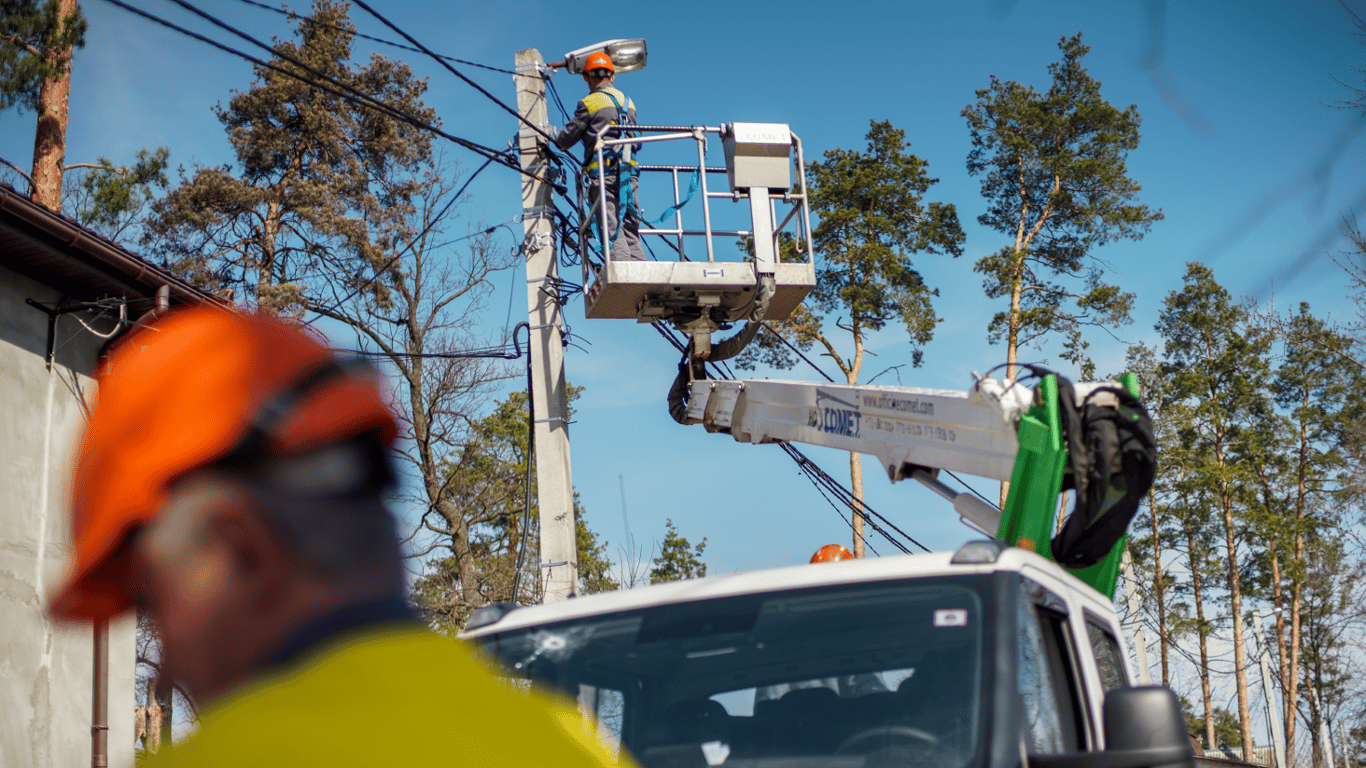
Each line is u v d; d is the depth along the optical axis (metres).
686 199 9.74
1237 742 62.12
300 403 0.71
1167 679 46.62
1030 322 33.06
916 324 31.31
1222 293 41.41
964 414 5.14
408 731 0.66
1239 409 43.44
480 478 25.66
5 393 9.88
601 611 3.15
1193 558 46.91
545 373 10.54
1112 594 4.50
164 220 24.95
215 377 0.70
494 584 25.70
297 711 0.65
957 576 2.89
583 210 10.17
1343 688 47.12
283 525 0.70
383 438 0.76
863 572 3.00
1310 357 38.75
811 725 2.66
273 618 0.70
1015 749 2.44
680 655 2.92
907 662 2.70
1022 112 33.00
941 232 32.06
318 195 24.67
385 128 25.86
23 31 15.26
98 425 0.70
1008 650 2.65
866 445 6.11
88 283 10.52
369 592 0.72
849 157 32.97
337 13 26.02
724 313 9.92
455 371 23.23
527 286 10.74
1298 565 43.56
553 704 0.83
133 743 10.34
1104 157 32.97
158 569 0.70
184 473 0.70
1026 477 4.50
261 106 26.03
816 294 32.81
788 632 2.88
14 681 9.38
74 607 0.72
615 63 10.52
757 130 9.72
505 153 10.79
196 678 0.70
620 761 0.85
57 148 16.16
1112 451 4.15
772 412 7.70
